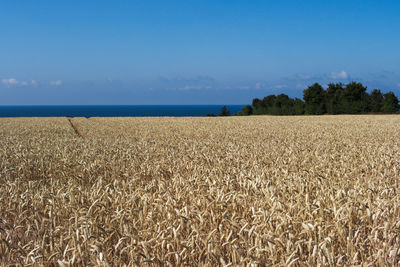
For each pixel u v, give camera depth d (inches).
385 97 2770.7
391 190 211.9
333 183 242.1
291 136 791.1
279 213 163.6
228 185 231.3
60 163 354.9
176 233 147.1
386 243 144.8
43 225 164.2
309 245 136.6
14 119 1870.1
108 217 171.9
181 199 202.8
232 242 137.9
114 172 309.0
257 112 3309.5
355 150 451.5
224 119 1903.3
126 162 357.4
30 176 324.8
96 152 433.4
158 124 1406.3
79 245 129.7
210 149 475.8
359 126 1208.2
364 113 2815.0
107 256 139.6
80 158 378.3
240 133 906.1
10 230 161.5
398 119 1736.0
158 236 144.3
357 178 260.5
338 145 546.0
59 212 180.7
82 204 190.5
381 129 1031.6
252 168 303.3
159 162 346.6
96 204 179.3
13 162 381.7
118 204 197.3
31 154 410.3
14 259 144.3
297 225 164.2
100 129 1125.1
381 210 171.6
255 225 157.8
